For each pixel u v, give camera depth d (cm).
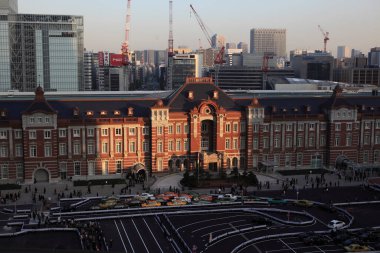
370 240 11662
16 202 14438
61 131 16750
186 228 12500
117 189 15925
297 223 12838
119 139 17375
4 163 16388
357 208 14362
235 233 12181
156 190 15862
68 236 11900
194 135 17975
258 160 18600
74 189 15875
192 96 18300
